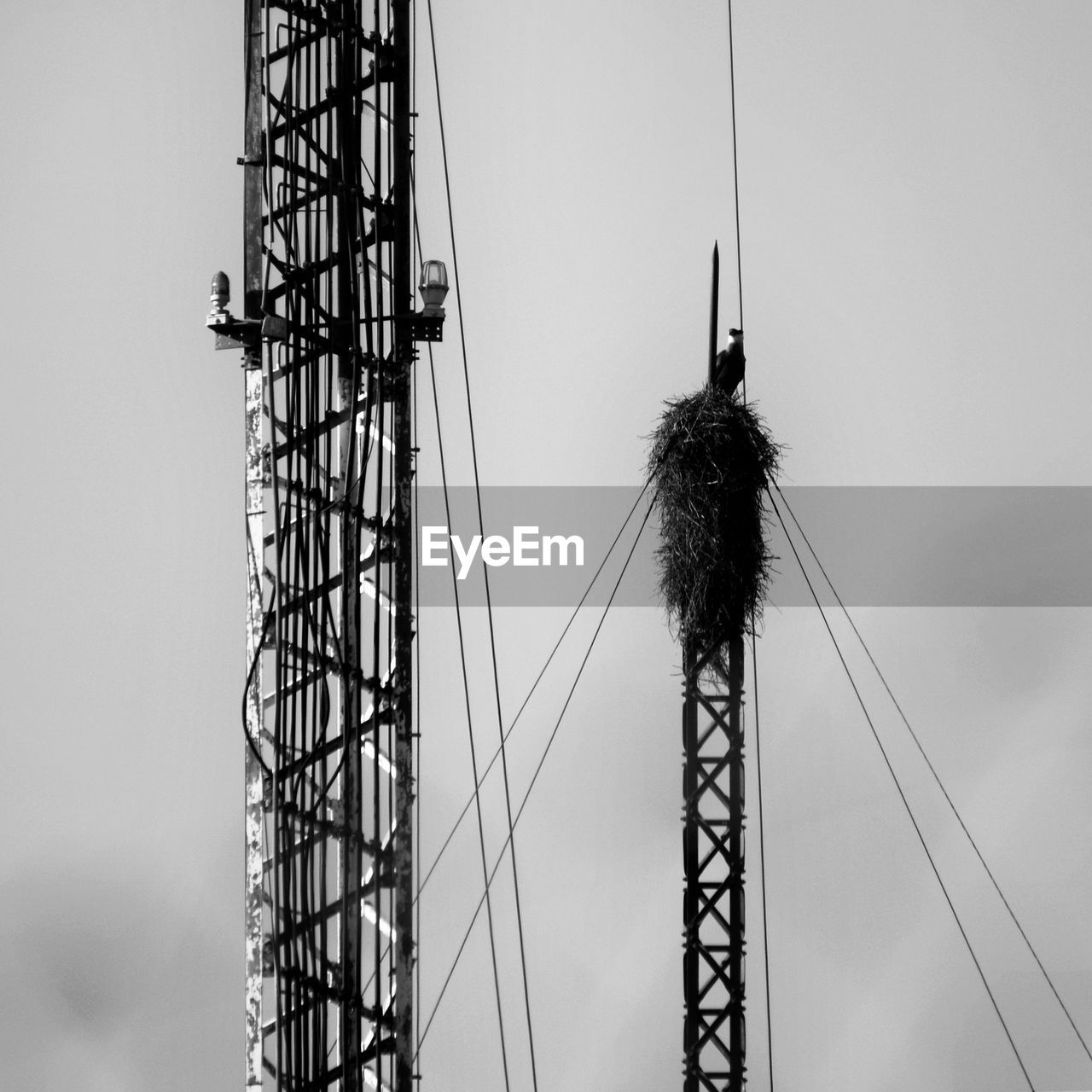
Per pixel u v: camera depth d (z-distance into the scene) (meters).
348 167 7.89
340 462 7.88
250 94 7.78
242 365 7.76
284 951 7.51
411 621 7.54
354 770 7.41
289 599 7.70
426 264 7.69
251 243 7.75
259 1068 7.55
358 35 7.95
